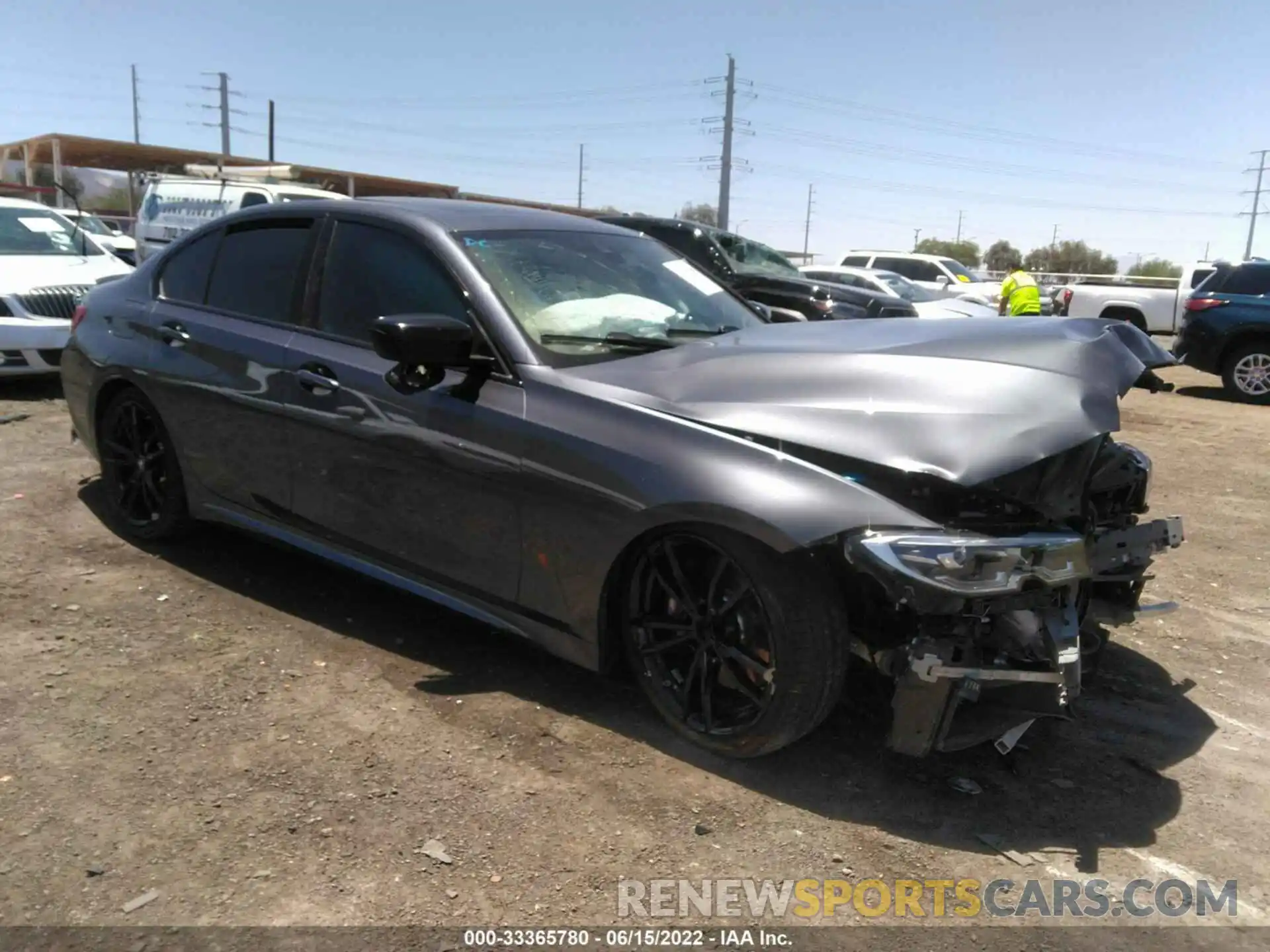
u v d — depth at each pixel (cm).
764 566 280
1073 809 294
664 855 263
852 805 289
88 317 482
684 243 1169
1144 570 343
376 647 377
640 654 322
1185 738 342
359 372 360
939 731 277
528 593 329
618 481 298
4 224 873
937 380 286
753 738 296
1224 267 1237
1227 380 1220
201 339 418
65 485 553
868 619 289
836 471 284
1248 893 260
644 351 345
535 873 254
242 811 272
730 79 5103
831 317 1093
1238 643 431
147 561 449
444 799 282
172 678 344
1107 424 276
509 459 320
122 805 272
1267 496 696
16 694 328
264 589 426
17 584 415
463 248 354
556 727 323
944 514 279
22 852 251
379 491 360
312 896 241
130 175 2747
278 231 413
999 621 274
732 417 295
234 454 410
